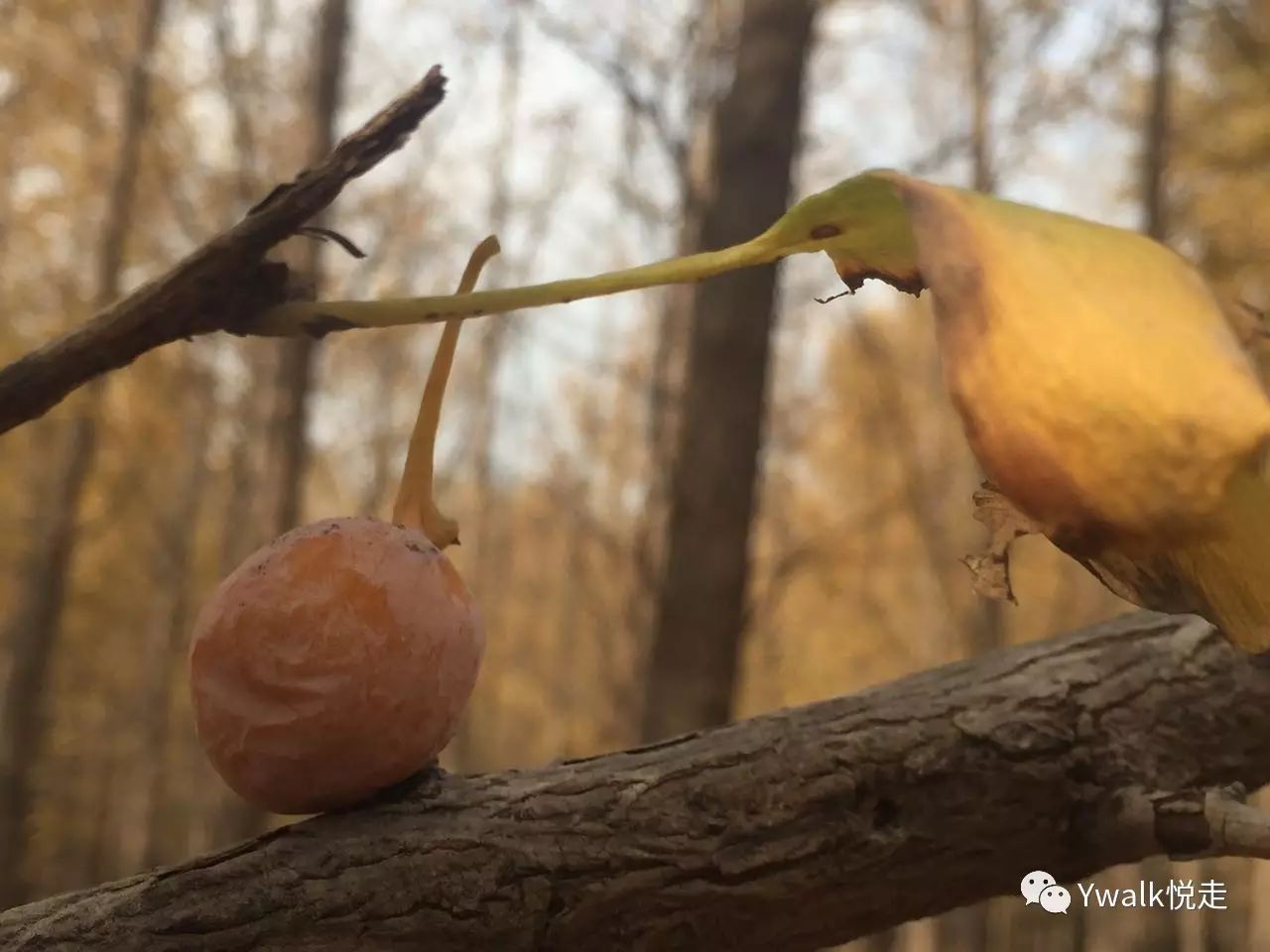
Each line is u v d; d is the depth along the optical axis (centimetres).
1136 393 9
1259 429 9
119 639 190
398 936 12
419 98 11
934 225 10
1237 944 158
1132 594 9
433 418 12
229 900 12
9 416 10
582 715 162
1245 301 9
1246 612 9
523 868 12
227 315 11
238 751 11
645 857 12
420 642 11
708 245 40
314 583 11
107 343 10
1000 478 9
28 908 12
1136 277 9
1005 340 9
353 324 10
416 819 12
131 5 101
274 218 10
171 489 168
